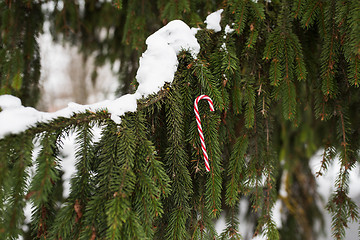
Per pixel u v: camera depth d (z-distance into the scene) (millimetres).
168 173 1104
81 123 923
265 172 1468
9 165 784
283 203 2281
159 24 2006
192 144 1168
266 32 1354
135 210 890
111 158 918
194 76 1224
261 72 1389
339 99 1430
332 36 1209
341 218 1434
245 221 1884
